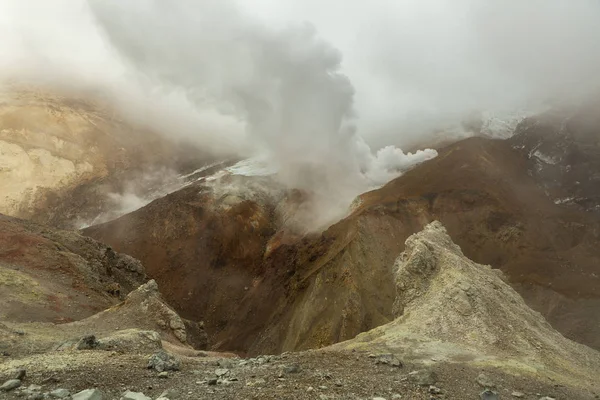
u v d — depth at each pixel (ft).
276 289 557.74
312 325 379.14
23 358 79.51
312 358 91.04
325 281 418.10
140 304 182.09
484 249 499.10
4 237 226.38
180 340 174.81
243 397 56.90
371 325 352.90
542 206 572.10
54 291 188.55
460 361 101.45
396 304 171.73
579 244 493.77
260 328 497.46
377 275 407.64
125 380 62.90
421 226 516.73
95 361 74.54
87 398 50.42
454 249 209.46
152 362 73.92
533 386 85.87
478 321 128.47
